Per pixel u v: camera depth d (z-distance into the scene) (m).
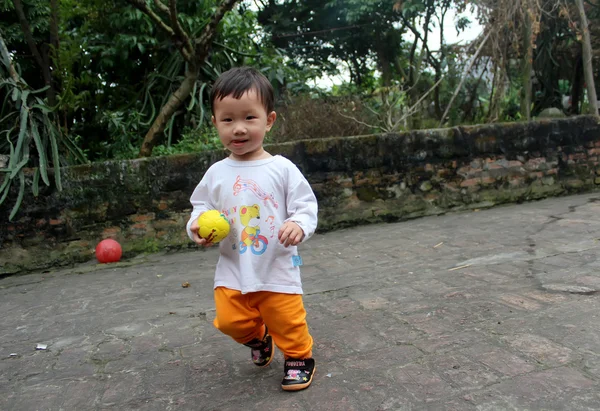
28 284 4.36
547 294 2.77
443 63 10.55
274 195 1.90
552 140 6.44
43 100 5.48
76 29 6.85
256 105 1.81
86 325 2.99
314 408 1.79
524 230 4.60
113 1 6.87
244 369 2.20
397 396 1.82
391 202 5.89
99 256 4.87
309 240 5.25
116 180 5.02
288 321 1.88
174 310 3.15
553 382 1.81
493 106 7.51
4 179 4.69
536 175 6.39
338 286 3.36
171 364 2.31
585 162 6.63
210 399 1.94
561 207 5.64
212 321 2.87
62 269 4.84
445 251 4.13
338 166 5.67
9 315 3.38
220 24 6.96
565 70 9.20
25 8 6.11
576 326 2.29
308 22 13.13
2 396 2.10
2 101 5.45
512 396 1.74
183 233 5.23
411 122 7.99
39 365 2.42
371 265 3.92
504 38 7.41
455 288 3.06
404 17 10.80
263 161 1.93
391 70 13.02
